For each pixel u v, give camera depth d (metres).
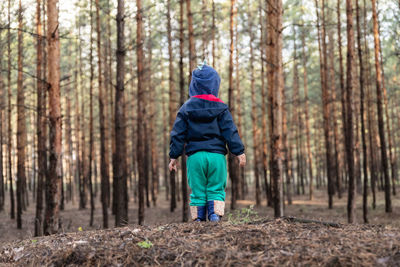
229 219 4.03
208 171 3.94
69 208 22.55
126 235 3.55
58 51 7.88
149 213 17.94
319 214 15.22
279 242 2.98
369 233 3.13
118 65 11.04
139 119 13.88
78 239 3.70
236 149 3.93
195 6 20.77
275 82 10.46
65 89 23.89
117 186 11.44
